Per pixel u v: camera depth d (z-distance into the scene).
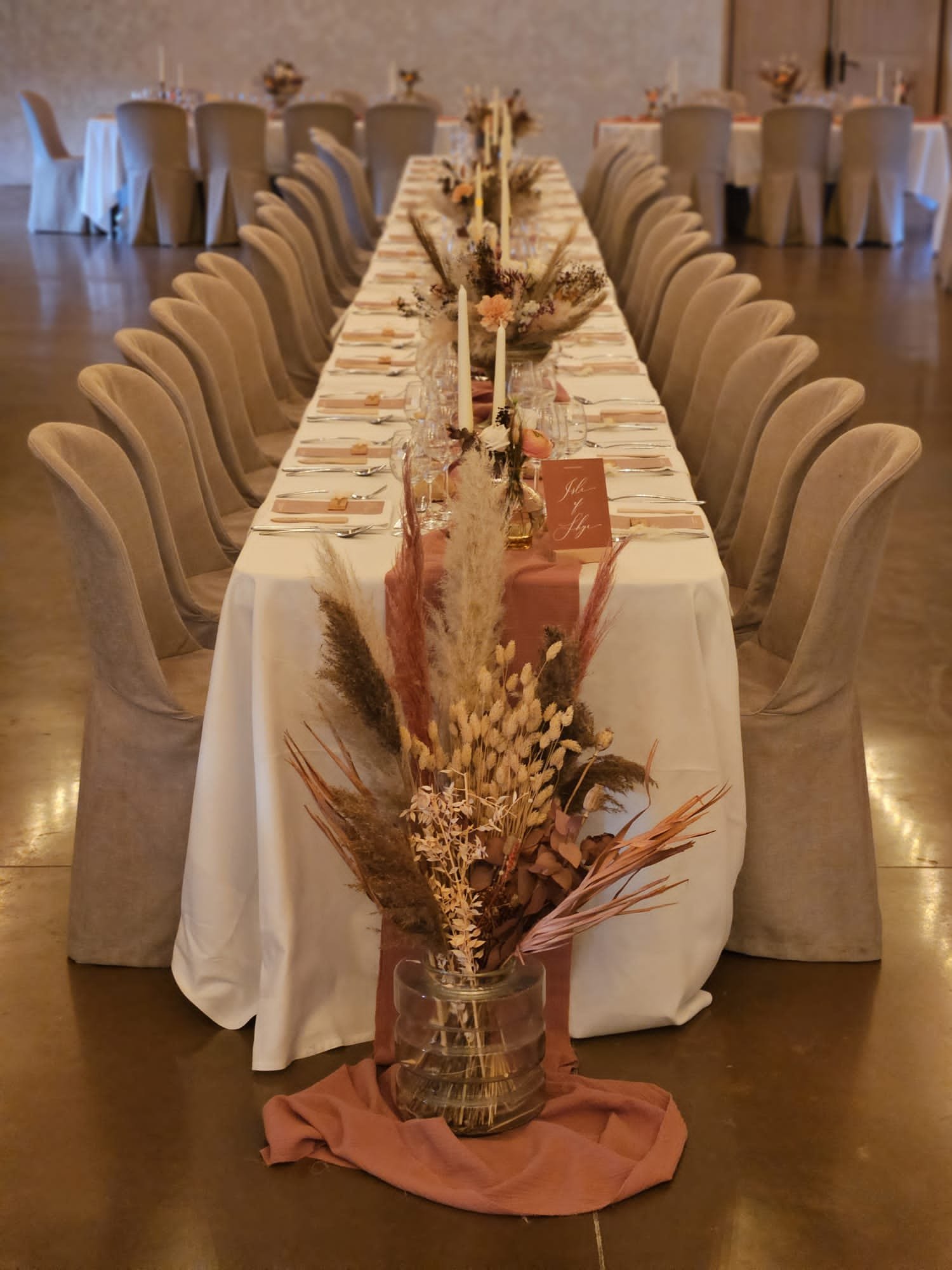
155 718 2.57
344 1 13.20
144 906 2.65
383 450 3.06
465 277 3.27
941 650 4.07
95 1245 2.04
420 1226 2.07
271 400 4.38
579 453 3.06
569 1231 2.05
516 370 2.88
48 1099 2.33
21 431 6.05
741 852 2.50
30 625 4.23
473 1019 2.15
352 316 4.54
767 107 13.45
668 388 4.31
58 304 8.51
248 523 3.62
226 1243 2.04
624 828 2.19
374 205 10.97
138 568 2.79
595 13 13.27
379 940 2.48
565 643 2.09
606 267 7.27
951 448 5.92
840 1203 2.11
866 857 2.64
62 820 3.17
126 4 13.15
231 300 4.21
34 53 13.28
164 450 3.18
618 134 11.37
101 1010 2.55
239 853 2.45
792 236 11.26
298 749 2.37
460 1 13.22
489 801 2.07
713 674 2.38
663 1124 2.21
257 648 2.33
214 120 10.41
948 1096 2.34
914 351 7.57
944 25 13.16
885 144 10.91
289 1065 2.41
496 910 2.13
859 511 2.42
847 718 2.61
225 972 2.49
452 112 13.52
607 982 2.46
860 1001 2.57
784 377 3.24
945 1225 2.07
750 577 3.24
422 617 2.07
